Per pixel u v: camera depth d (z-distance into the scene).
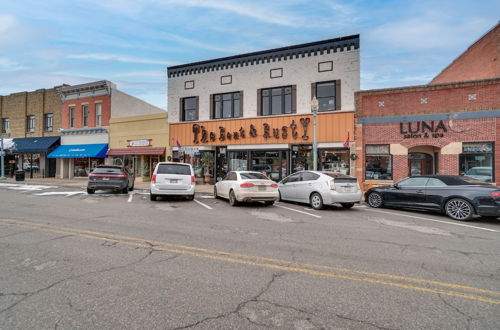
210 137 19.23
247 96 18.48
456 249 5.36
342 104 16.12
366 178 15.16
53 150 25.09
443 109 13.86
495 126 12.98
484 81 13.23
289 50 17.50
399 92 14.65
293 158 17.31
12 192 14.54
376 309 3.06
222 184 12.09
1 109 28.81
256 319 2.82
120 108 24.59
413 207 9.74
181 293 3.36
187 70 20.42
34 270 4.02
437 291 3.52
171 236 6.03
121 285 3.55
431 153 14.88
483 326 2.74
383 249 5.30
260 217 8.52
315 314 2.94
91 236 5.89
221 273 4.01
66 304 3.06
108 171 14.06
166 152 20.88
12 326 2.63
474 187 8.51
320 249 5.26
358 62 15.95
